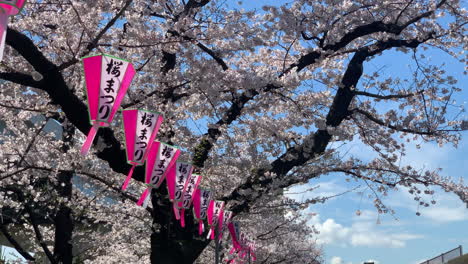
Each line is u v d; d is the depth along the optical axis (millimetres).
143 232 12695
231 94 8617
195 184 8047
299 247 17891
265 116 9961
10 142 9594
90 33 6848
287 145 10359
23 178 9625
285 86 8109
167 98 8578
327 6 9031
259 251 15906
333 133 9047
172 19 8664
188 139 9641
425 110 10234
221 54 8336
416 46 10078
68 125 10148
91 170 10305
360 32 9469
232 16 8102
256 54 10414
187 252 8781
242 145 10555
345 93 9734
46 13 7590
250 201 9570
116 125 8922
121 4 7328
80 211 10844
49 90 6449
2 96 8852
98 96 5211
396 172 10242
